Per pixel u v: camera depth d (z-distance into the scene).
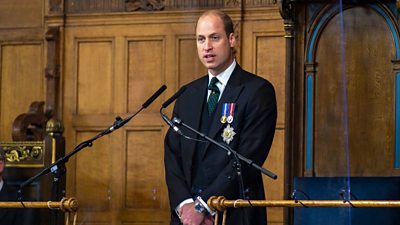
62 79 19.59
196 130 11.27
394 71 15.19
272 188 18.17
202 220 11.07
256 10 18.62
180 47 19.16
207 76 11.93
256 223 11.34
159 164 19.00
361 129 15.24
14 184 16.81
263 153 11.41
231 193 11.05
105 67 19.48
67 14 19.70
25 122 18.38
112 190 19.14
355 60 15.32
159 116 19.08
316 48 15.39
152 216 18.89
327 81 15.37
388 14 15.23
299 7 15.46
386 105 15.20
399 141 15.09
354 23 15.35
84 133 19.42
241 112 11.45
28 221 15.84
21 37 19.94
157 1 19.30
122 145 19.19
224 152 11.29
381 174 15.14
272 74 18.53
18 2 20.02
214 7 18.97
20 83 19.94
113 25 19.48
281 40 18.52
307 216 14.31
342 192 13.30
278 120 18.31
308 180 14.41
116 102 19.38
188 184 11.49
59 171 11.99
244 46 18.67
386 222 13.96
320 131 15.31
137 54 19.34
